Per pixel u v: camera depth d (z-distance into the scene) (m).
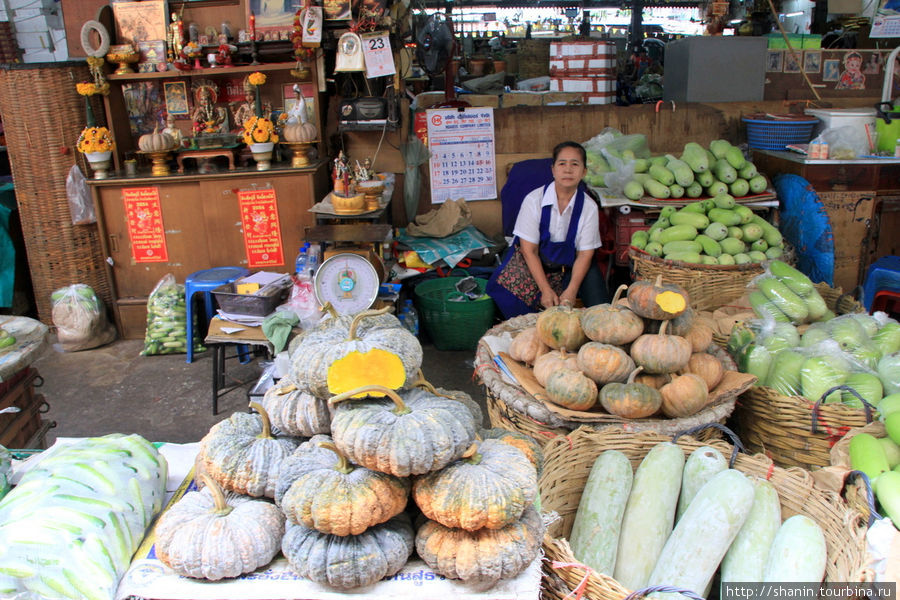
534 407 2.26
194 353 4.26
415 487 1.42
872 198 3.82
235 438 1.57
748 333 2.66
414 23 5.39
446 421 1.40
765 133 4.45
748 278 3.29
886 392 2.30
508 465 1.43
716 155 3.98
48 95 4.19
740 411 2.49
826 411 2.19
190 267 4.41
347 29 4.16
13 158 4.31
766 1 5.48
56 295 4.30
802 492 1.86
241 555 1.40
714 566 1.70
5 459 1.72
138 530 1.54
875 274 3.53
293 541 1.40
